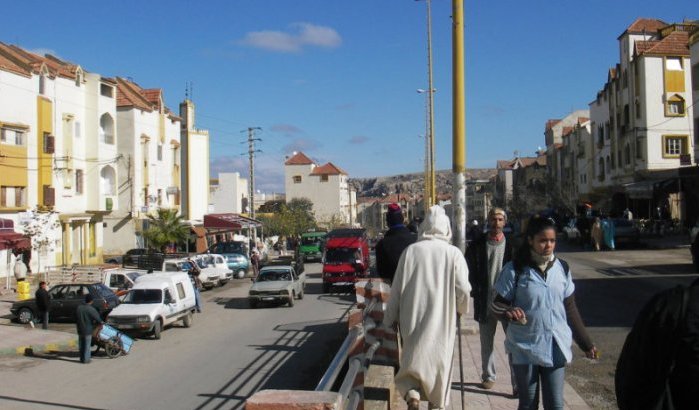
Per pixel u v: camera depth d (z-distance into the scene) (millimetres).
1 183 36094
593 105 66562
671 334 3326
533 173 105312
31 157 38688
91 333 18109
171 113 61312
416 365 5367
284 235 90125
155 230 47969
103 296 25531
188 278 25297
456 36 12070
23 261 36844
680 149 49500
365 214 194750
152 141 55875
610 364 10773
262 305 29469
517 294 5387
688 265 26734
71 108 43500
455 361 10570
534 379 5379
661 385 3369
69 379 15703
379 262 7480
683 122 49438
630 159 52969
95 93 46156
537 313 5305
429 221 5883
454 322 5500
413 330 5488
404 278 5625
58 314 25031
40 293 23500
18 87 37469
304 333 21172
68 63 48406
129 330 21562
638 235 37938
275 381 14312
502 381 9039
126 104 51781
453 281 5523
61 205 42000
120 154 51219
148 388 14344
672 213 49219
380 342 7383
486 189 144625
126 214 51344
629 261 30203
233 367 16250
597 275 25172
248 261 48469
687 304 3336
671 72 49469
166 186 59562
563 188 83125
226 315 27359
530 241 5402
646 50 49594
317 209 126500
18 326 24234
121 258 46969
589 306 17469
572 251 39375
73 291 25281
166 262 35438
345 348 5973
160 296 22703
